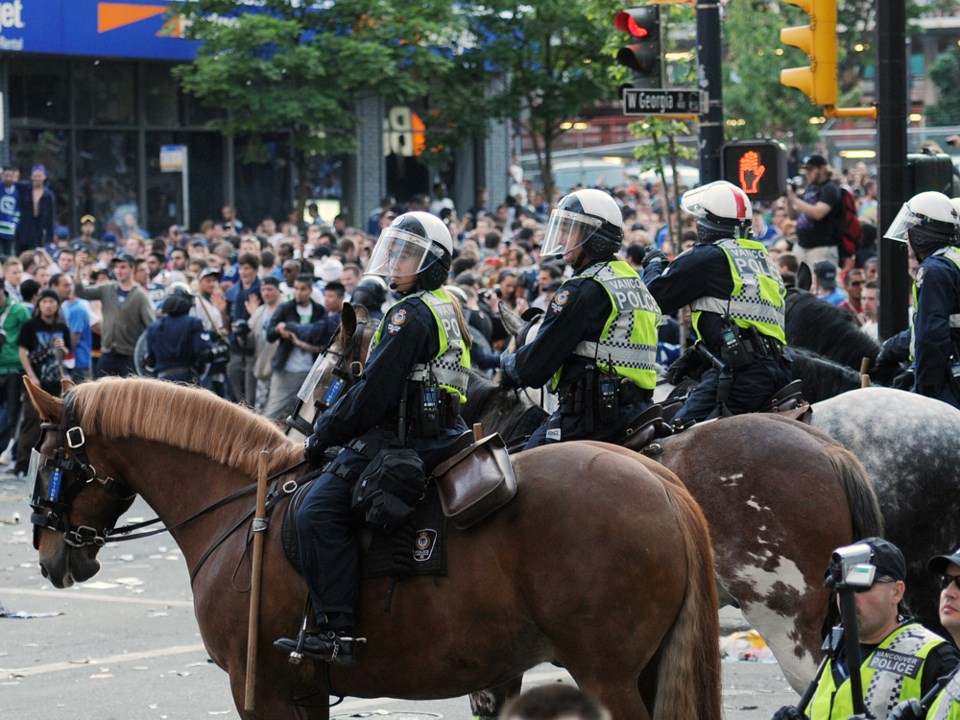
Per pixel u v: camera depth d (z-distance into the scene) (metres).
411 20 43.03
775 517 9.21
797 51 55.59
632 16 17.88
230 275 28.83
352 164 51.00
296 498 8.72
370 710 12.00
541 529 7.95
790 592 9.20
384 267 8.60
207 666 13.17
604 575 7.80
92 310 26.94
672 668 7.85
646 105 17.62
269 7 43.44
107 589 16.69
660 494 7.98
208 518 9.27
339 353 10.87
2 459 25.92
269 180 50.28
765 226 35.50
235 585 8.88
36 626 14.79
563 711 4.43
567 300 9.46
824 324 12.85
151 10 46.94
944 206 11.40
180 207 49.16
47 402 9.55
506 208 43.56
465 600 8.15
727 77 55.78
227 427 9.34
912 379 12.22
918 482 10.00
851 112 15.98
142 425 9.37
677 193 24.56
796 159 49.03
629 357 9.59
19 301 26.02
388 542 8.35
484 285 23.91
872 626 6.45
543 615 7.93
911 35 67.31
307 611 8.55
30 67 46.34
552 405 13.29
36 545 9.68
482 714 9.81
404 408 8.51
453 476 8.22
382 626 8.37
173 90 48.78
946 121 70.00
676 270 10.63
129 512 22.27
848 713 6.41
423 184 53.03
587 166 56.44
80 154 47.47
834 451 9.36
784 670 9.33
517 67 47.91
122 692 12.26
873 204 37.03
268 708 8.78
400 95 44.53
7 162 45.94
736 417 9.73
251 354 24.94
